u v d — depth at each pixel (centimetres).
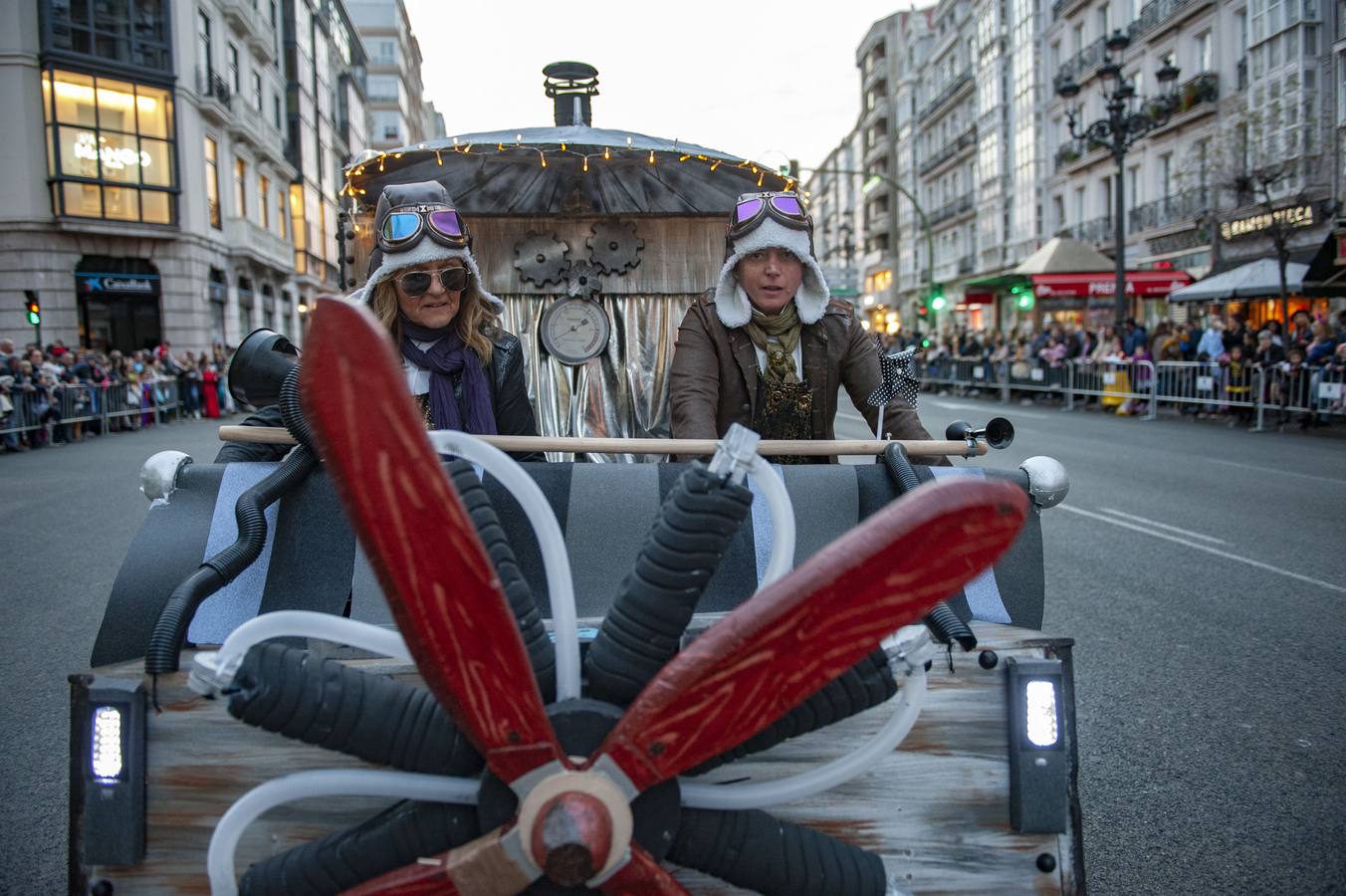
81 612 564
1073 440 1384
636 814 144
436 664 131
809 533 220
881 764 177
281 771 168
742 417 297
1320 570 627
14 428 1551
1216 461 1152
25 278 2686
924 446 230
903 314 6525
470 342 268
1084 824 305
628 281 427
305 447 215
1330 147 2144
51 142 2672
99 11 2761
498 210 422
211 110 3125
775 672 133
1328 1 2241
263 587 206
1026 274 2288
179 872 168
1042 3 3906
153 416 2203
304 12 4703
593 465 221
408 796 149
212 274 3266
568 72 484
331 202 5412
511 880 139
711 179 422
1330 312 1991
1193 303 2220
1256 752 357
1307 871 275
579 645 174
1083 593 584
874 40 6938
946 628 179
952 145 5244
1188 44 2888
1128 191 3284
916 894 176
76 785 167
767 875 154
